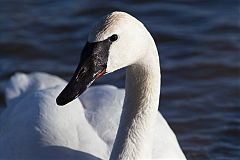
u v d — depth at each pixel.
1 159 10.88
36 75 13.39
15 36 17.47
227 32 17.61
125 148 9.77
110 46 8.90
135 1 19.03
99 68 8.93
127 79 9.69
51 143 10.62
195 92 15.47
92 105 11.84
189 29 17.80
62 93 8.91
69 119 10.91
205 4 18.95
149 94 9.67
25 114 11.22
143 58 9.36
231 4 18.94
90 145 10.69
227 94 15.40
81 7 18.78
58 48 17.06
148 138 9.84
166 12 18.56
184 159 11.45
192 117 14.70
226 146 13.75
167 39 17.39
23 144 10.74
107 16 8.96
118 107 11.72
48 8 18.81
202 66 16.30
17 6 18.94
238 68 16.19
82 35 17.58
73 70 16.23
